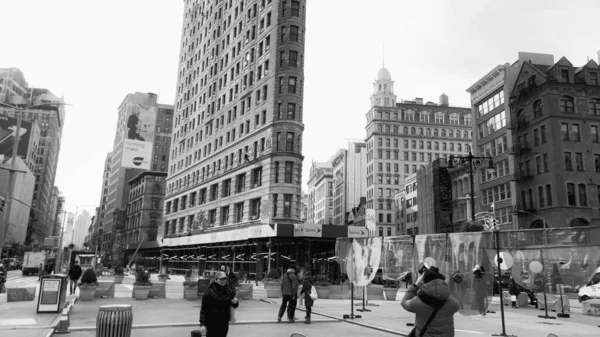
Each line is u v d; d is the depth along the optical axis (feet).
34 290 68.54
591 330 47.91
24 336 35.88
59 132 646.33
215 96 222.28
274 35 170.71
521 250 52.31
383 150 368.68
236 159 186.09
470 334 44.16
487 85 196.75
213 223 199.82
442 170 235.81
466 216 209.26
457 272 43.16
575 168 150.82
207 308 24.76
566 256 47.75
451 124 381.40
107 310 26.48
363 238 56.95
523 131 168.96
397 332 43.16
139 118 314.76
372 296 87.30
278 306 68.85
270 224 135.33
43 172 538.88
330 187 522.06
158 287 77.46
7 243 311.88
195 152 238.48
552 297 70.59
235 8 213.66
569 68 161.38
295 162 158.10
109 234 451.12
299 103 165.07
